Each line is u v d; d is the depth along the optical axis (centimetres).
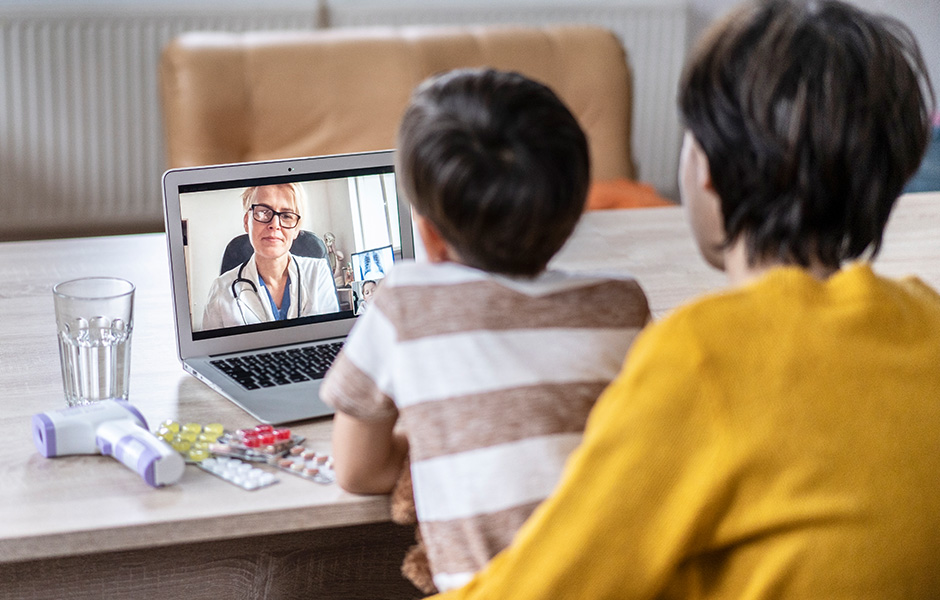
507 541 82
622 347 89
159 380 122
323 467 104
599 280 92
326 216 132
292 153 289
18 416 112
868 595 68
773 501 67
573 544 68
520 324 86
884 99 74
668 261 174
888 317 72
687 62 80
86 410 106
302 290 131
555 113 86
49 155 371
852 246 78
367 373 90
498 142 84
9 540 90
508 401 84
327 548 136
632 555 68
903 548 68
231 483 100
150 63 370
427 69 300
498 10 398
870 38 75
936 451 69
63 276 156
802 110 73
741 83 75
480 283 88
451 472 84
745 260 81
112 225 385
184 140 280
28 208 375
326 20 384
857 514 67
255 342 129
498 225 85
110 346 112
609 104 317
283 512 97
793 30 75
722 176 78
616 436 68
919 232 194
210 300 126
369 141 293
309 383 121
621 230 191
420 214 91
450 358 85
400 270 90
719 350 69
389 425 95
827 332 69
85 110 369
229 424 112
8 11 348
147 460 97
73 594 125
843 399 68
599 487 68
